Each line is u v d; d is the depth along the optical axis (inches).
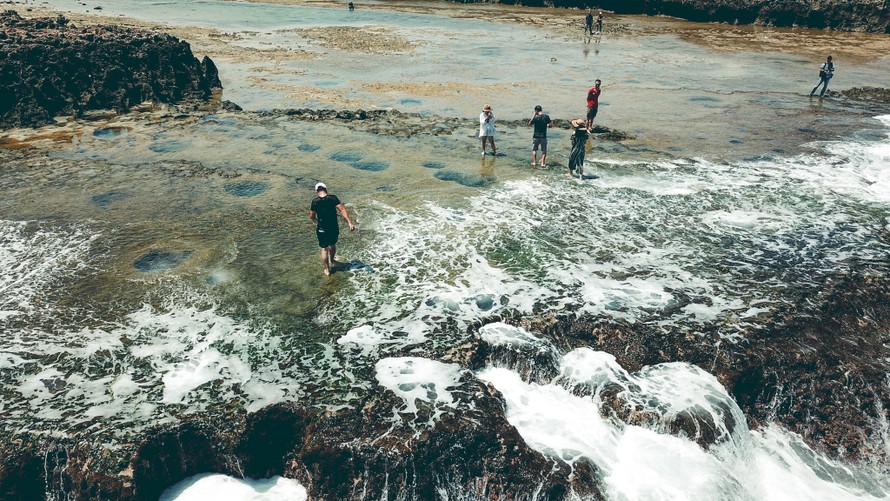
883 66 1240.2
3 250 434.6
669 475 285.3
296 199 531.5
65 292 384.5
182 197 534.3
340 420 287.0
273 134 719.7
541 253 439.8
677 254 442.9
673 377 330.3
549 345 342.6
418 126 757.9
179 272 409.4
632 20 2026.3
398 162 626.8
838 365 343.3
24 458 266.7
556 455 287.1
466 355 333.7
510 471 276.5
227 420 286.8
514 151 669.3
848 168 629.9
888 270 424.5
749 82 1084.5
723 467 293.6
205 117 795.4
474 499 274.7
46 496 269.6
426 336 347.3
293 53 1316.4
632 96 962.1
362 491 272.2
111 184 561.3
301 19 1968.5
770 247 456.1
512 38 1621.6
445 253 437.4
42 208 505.7
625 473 284.0
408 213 501.0
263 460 289.9
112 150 659.4
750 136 742.5
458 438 280.7
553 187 564.4
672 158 653.3
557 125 778.8
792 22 1831.9
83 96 832.3
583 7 2305.6
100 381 308.3
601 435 301.7
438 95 942.4
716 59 1325.0
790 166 633.6
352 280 402.6
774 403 331.3
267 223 485.4
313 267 419.5
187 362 323.6
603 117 826.8
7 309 364.8
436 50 1400.1
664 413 305.6
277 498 279.1
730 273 418.0
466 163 627.2
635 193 553.6
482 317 364.2
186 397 299.0
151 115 807.1
